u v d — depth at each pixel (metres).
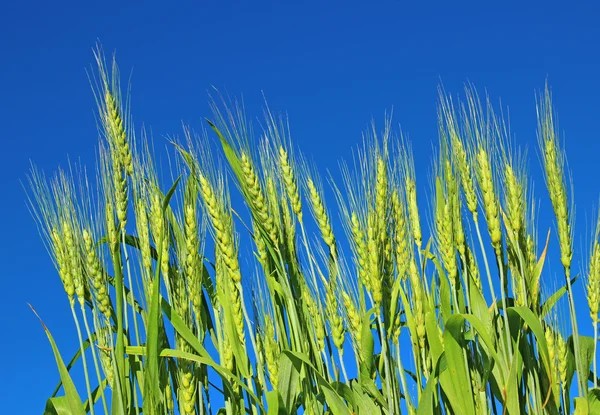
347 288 1.26
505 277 1.28
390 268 1.26
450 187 1.28
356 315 1.25
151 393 1.20
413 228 1.32
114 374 1.20
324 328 1.27
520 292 1.27
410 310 1.27
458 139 1.28
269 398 1.21
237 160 1.27
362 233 1.22
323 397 1.25
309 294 1.28
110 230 1.22
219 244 1.23
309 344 1.29
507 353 1.26
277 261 1.27
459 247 1.27
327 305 1.27
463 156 1.28
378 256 1.21
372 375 1.27
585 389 1.23
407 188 1.32
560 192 1.25
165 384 1.25
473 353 1.28
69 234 1.22
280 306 1.30
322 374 1.27
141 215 1.25
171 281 1.27
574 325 1.23
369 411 1.24
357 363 1.26
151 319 1.19
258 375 1.23
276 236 1.27
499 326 1.26
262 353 1.28
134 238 1.28
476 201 1.27
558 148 1.26
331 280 1.28
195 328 1.28
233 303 1.24
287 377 1.25
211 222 1.24
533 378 1.27
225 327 1.24
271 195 1.29
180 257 1.27
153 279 1.24
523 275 1.25
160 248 1.19
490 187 1.25
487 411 1.26
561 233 1.24
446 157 1.29
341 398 1.23
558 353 1.26
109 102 1.27
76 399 1.22
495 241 1.25
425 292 1.27
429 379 1.21
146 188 1.28
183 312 1.26
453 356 1.22
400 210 1.28
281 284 1.28
